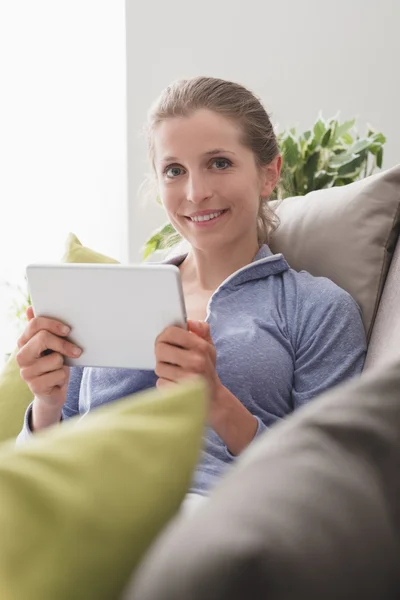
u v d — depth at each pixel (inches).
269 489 23.5
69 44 147.9
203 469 61.0
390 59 133.0
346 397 29.2
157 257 139.7
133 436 27.9
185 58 138.6
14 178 152.3
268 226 77.6
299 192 102.0
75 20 147.2
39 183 152.0
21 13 148.7
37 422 67.6
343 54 134.2
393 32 132.5
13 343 154.3
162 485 27.3
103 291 59.2
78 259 83.6
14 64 149.9
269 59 136.6
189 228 72.2
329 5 133.8
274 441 26.5
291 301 69.6
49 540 24.5
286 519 22.2
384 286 71.7
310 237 75.1
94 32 146.6
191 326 60.1
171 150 70.7
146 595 20.5
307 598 20.8
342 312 68.0
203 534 21.3
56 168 151.3
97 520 25.2
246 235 72.8
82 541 24.7
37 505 25.0
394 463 28.0
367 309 70.8
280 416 66.2
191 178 70.2
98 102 148.3
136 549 25.9
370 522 24.3
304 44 135.3
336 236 73.5
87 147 149.7
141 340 59.9
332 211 74.6
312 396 65.0
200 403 29.9
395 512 26.9
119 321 59.8
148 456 27.7
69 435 27.8
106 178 149.6
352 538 23.2
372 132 111.5
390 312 67.0
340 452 26.7
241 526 21.5
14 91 150.5
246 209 71.7
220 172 70.7
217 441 63.3
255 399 65.5
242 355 65.8
